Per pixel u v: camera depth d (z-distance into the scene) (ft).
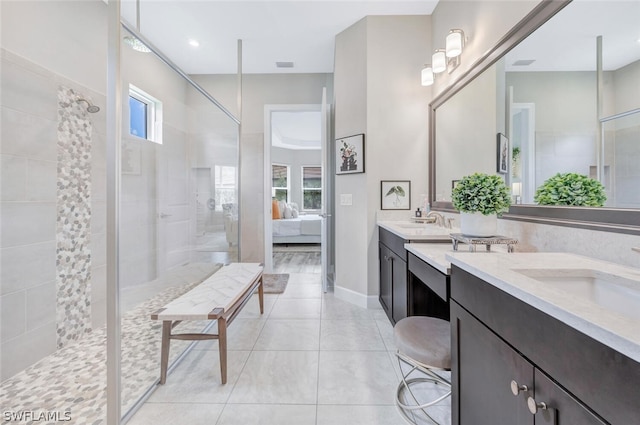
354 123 9.62
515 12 5.30
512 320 2.45
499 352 2.64
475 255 3.68
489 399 2.81
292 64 12.39
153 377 5.53
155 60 8.38
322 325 7.93
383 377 5.58
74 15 7.02
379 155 9.23
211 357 6.31
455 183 7.70
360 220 9.49
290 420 4.51
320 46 10.96
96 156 7.50
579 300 1.98
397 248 6.96
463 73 7.14
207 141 10.43
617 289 2.82
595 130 3.78
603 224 3.57
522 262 3.27
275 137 23.72
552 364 2.00
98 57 7.72
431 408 4.79
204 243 10.30
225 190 11.05
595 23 3.79
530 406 2.15
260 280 8.54
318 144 26.45
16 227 5.67
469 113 7.01
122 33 4.96
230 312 5.63
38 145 6.10
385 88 9.20
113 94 4.25
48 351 6.26
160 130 8.60
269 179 13.39
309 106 13.25
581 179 3.97
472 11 6.80
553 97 4.42
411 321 4.93
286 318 8.41
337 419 4.53
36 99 6.07
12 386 5.30
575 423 1.80
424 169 9.27
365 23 9.22
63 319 6.60
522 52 5.13
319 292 10.77
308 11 8.95
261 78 13.29
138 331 6.81
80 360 6.13
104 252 7.68
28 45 5.93
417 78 9.22
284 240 20.36
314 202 27.09
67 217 6.72
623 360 1.51
